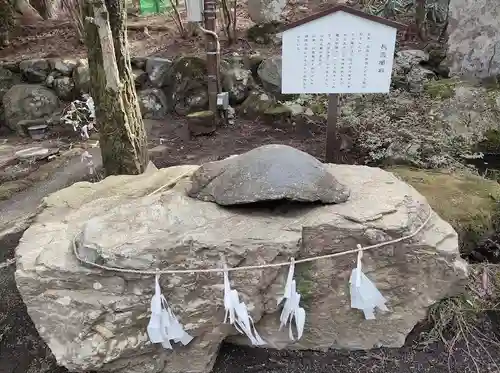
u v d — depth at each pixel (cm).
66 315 184
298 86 290
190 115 423
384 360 213
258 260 187
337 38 274
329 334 215
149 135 429
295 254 189
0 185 358
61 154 412
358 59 279
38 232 210
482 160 364
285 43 279
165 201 215
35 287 186
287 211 204
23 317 245
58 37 544
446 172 328
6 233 294
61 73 475
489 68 418
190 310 190
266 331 212
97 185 254
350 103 404
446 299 230
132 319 187
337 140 382
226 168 214
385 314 212
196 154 391
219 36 509
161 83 469
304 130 418
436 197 291
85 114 455
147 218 202
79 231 205
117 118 316
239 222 197
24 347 228
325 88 289
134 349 188
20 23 570
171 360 200
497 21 405
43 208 237
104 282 185
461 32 423
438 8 484
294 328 211
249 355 216
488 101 376
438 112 376
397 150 348
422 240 202
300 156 210
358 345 217
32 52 514
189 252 186
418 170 334
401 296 210
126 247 183
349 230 195
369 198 214
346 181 234
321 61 282
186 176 250
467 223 268
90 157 397
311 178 203
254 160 206
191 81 459
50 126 464
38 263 187
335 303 208
